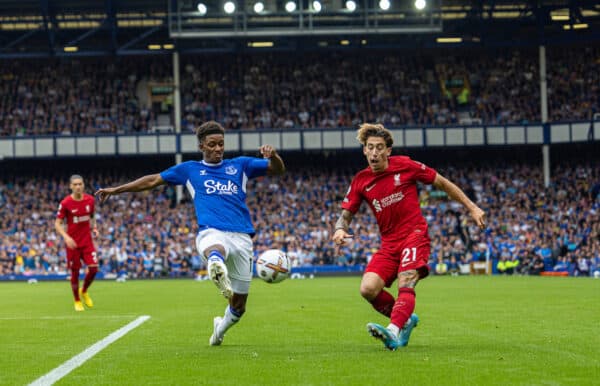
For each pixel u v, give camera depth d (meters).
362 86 58.06
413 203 10.14
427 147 54.34
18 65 58.59
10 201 53.78
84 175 57.38
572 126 52.84
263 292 26.70
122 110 57.03
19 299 24.16
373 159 10.05
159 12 54.97
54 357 9.71
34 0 53.53
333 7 51.03
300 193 53.97
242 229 10.16
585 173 53.75
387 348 10.06
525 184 54.06
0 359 9.55
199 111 57.22
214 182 10.22
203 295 25.64
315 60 59.25
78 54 54.44
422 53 59.44
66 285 37.09
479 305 19.31
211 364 8.86
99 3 54.16
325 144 54.62
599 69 56.59
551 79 57.00
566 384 7.41
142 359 9.38
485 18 55.31
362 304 20.05
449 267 45.81
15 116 56.19
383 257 10.18
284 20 50.97
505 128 53.84
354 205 10.38
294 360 9.09
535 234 47.94
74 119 56.25
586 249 43.66
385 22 50.91
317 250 48.16
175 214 51.59
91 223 19.23
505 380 7.61
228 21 51.06
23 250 48.16
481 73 58.25
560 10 55.91
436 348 10.20
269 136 54.62
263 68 59.06
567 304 19.52
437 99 57.28
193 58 59.28
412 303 9.69
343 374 8.02
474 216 9.98
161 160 58.25
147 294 26.48
